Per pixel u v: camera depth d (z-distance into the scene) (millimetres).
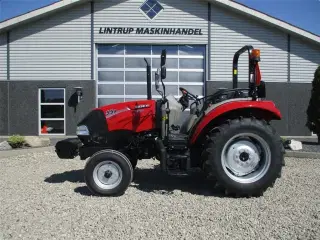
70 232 4094
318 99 11516
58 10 15430
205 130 5734
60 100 15648
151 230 4121
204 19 15781
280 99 15992
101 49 15734
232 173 5535
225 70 15859
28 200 5367
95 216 4605
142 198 5426
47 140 11859
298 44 15977
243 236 3967
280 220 4418
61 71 15617
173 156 5625
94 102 15578
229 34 15828
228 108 5508
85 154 6098
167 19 15734
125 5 15656
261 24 15852
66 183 6473
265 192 5754
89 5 15586
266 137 5430
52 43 15625
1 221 4465
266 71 15977
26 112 15570
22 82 15570
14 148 10922
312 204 5066
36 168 8062
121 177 5555
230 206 4996
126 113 6055
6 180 6816
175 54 15820
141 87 15734
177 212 4730
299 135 16031
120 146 6172
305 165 8227
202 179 6750
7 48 15594
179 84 15797
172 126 6172
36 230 4160
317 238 3893
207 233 4039
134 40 15688
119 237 3945
